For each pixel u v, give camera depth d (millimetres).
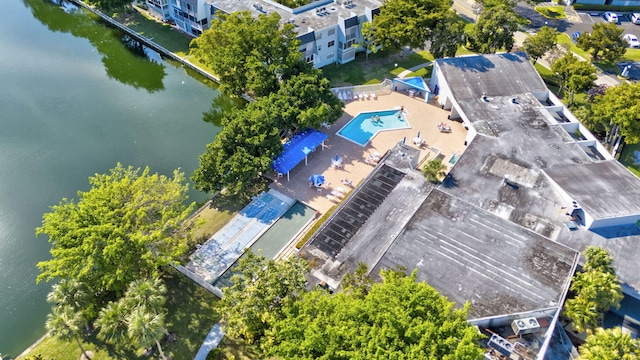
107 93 96375
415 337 39656
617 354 42156
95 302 53438
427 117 87250
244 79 84562
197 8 104625
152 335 45188
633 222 59656
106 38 116875
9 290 59312
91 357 51469
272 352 42781
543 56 103062
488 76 86688
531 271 53094
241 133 69875
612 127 76875
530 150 70875
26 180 75062
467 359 37719
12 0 134500
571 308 48938
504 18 92125
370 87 93875
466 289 51344
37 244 65125
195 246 63406
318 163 77250
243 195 71562
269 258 61938
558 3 125750
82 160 79188
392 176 70438
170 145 82812
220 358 50906
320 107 75250
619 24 116688
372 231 60250
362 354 39156
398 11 94875
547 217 60531
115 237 51875
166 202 59281
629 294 52281
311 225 66812
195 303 56688
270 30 83062
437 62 89812
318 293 46375
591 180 64312
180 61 104938
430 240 56688
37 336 54750
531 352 46875
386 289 43719
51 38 116625
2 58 107062
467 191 64125
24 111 90250
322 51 99188
